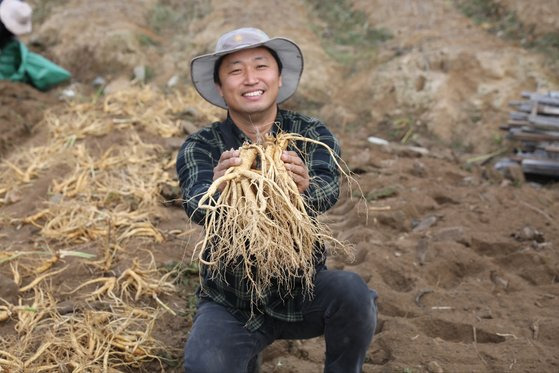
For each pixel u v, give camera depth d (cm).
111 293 371
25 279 396
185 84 755
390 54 766
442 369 324
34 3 917
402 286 412
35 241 441
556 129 587
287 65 288
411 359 332
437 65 724
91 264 404
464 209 509
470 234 460
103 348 326
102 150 578
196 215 251
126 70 786
